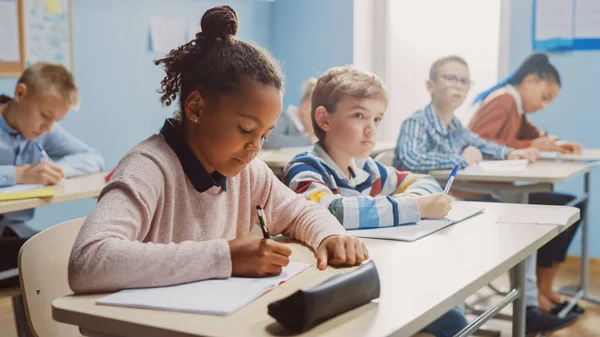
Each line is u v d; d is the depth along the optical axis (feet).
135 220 3.13
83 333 2.85
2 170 7.32
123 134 12.59
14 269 6.01
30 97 8.80
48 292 4.00
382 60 15.78
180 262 3.00
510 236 4.24
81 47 11.65
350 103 5.50
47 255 4.02
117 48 12.35
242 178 4.01
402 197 4.99
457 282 3.15
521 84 12.23
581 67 12.44
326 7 15.76
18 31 10.68
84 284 2.88
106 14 12.10
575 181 12.53
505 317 9.01
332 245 3.55
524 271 5.14
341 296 2.64
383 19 15.65
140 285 2.93
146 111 13.08
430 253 3.77
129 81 12.66
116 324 2.61
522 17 13.00
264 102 3.30
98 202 3.18
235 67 3.29
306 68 16.17
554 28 12.64
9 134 8.97
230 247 3.16
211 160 3.51
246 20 15.55
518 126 12.19
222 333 2.43
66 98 8.97
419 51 15.16
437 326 5.37
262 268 3.11
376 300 2.88
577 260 12.41
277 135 11.86
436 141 10.35
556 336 8.75
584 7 12.34
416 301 2.86
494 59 13.89
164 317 2.61
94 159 9.05
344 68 5.73
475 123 12.47
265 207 4.13
